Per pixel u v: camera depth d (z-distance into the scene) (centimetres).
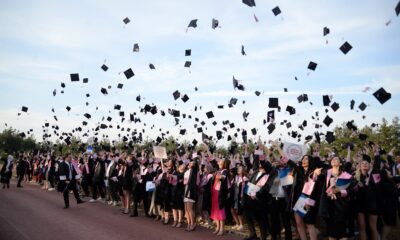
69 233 819
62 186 1252
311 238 672
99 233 828
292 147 778
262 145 837
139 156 1419
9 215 1034
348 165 756
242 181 912
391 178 736
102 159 1553
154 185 1074
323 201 648
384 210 727
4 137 6250
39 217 1023
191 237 819
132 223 983
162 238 794
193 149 1744
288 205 730
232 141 1825
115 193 1383
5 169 1952
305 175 716
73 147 3130
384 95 934
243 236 852
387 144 2445
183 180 970
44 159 2309
